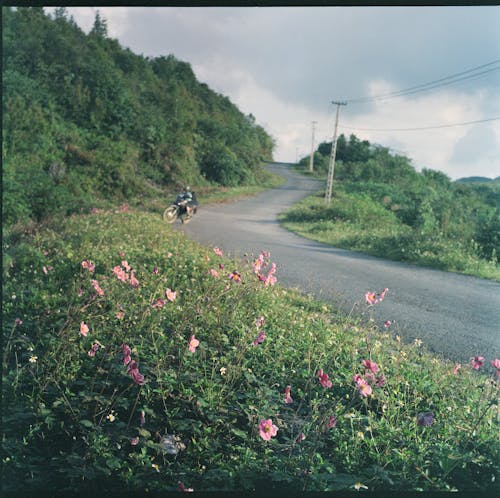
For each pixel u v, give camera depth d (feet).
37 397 10.93
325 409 11.34
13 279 20.18
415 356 17.37
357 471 9.71
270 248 48.01
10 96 92.43
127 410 11.23
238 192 143.54
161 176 119.96
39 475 9.14
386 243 54.85
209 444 10.16
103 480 9.08
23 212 51.52
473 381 14.76
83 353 13.48
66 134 97.66
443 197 122.72
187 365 12.94
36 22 114.73
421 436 11.01
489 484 9.61
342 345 16.65
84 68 114.93
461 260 44.45
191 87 218.59
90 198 79.36
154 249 29.50
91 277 22.34
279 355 15.08
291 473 9.41
